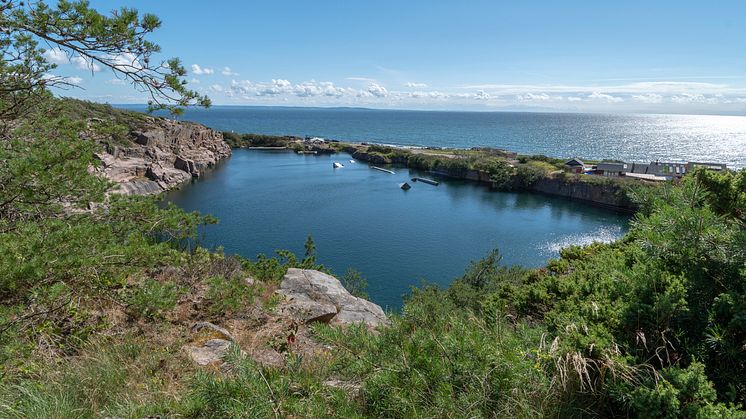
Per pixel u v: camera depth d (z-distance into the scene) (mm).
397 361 2887
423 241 42500
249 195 60562
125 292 4852
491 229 46406
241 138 126500
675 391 2311
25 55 5062
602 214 53094
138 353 4016
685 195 3514
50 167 4250
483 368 2740
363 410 2713
